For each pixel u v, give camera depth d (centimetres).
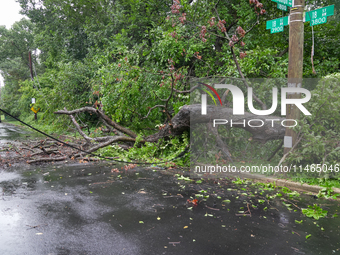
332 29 1221
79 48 2020
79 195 489
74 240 313
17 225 354
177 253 285
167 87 940
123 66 995
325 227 356
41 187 542
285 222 371
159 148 904
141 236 324
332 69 1127
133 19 1398
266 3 1138
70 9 1809
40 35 2305
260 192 520
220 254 283
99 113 988
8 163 794
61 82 1598
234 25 1311
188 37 1072
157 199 469
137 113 1014
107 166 773
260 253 286
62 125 1475
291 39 582
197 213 402
